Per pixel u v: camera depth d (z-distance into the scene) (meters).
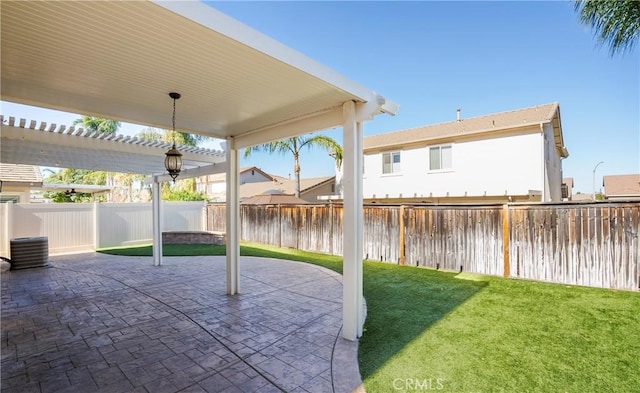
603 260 5.89
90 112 4.59
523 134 12.10
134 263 9.11
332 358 3.46
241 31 2.57
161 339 3.98
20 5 2.12
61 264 9.03
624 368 3.15
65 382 3.03
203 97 3.95
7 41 2.63
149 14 2.23
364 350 3.64
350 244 3.95
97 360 3.45
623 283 5.71
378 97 3.71
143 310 5.07
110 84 3.56
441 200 14.02
